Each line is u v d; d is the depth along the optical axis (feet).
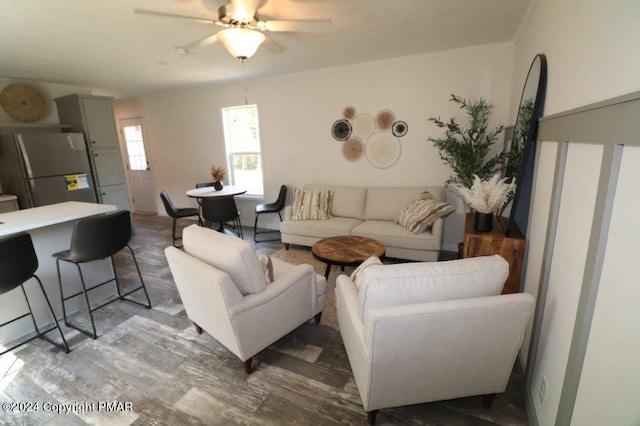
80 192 14.67
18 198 13.29
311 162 15.11
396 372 4.67
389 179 13.53
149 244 15.05
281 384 6.19
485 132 11.42
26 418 5.57
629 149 2.85
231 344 6.25
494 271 4.54
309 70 14.03
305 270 7.10
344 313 5.98
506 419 5.31
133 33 8.63
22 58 10.57
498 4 7.43
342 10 7.63
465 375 4.91
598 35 3.66
